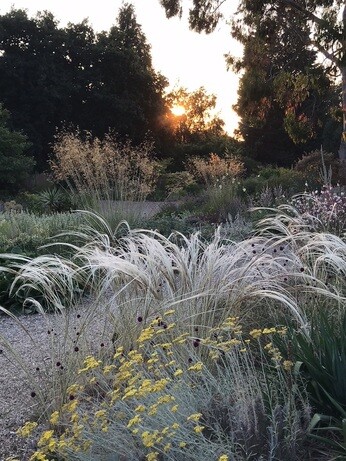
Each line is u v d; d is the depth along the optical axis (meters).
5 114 30.83
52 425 3.51
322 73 26.91
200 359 3.71
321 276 4.86
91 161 12.57
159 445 2.79
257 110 30.44
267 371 3.65
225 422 2.97
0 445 3.48
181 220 11.80
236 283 4.35
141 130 40.84
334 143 44.62
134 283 4.56
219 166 18.91
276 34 28.53
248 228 9.76
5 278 7.19
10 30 38.19
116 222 10.22
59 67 38.69
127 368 3.20
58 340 4.53
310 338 3.57
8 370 4.55
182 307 4.25
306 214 7.00
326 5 26.30
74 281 6.00
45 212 15.66
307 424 3.03
